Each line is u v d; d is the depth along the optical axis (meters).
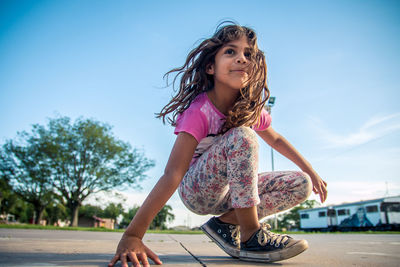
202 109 1.47
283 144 1.83
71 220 24.66
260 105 1.55
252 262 1.30
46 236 3.97
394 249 2.35
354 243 3.37
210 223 1.57
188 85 1.58
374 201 20.75
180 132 1.40
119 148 25.30
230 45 1.52
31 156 24.19
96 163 25.38
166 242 3.35
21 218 52.75
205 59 1.57
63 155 24.27
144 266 1.05
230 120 1.44
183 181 1.71
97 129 25.70
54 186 24.61
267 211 1.56
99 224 60.84
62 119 25.73
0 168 23.89
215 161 1.45
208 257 1.52
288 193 1.51
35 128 24.98
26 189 25.52
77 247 2.03
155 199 1.23
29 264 1.03
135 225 1.18
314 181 1.75
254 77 1.49
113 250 1.86
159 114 1.64
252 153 1.33
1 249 1.67
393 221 19.56
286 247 1.26
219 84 1.55
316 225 26.52
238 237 1.52
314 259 1.46
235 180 1.33
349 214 22.97
